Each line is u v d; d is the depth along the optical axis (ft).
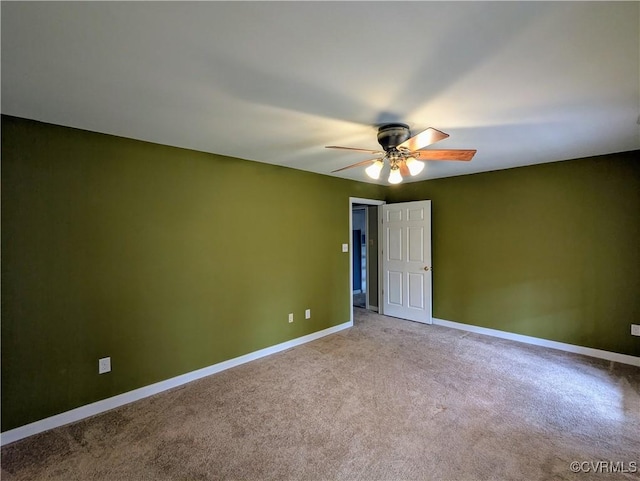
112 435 7.48
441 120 7.81
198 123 7.91
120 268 8.87
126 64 5.23
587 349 11.92
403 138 8.05
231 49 4.84
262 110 7.13
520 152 11.07
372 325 16.14
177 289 10.01
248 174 11.89
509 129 8.52
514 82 5.95
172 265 9.91
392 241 17.58
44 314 7.72
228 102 6.71
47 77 5.62
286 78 5.74
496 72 5.57
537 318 13.08
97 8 3.87
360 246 25.70
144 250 9.32
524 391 9.31
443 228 15.94
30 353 7.54
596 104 6.94
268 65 5.31
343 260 15.70
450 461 6.54
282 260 13.02
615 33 4.47
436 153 8.14
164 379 9.71
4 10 3.87
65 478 6.18
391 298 17.76
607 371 10.55
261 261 12.30
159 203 9.63
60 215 7.93
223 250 11.16
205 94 6.33
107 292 8.65
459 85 6.03
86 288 8.32
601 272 11.60
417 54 5.01
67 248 8.03
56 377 7.88
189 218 10.30
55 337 7.87
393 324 16.28
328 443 7.13
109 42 4.61
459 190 15.33
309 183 14.11
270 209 12.60
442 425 7.73
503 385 9.68
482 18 4.16
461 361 11.48
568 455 6.68
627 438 7.20
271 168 12.64
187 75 5.60
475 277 14.83
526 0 3.82
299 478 6.15
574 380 9.96
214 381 10.22
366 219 19.62
